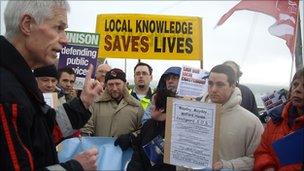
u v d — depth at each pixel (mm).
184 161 2480
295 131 2486
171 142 2518
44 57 1527
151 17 6363
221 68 3014
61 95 4949
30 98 1496
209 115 2391
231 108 3014
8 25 1505
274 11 5281
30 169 1352
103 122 4395
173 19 6336
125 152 3160
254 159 2852
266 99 3277
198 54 6305
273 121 2820
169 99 2523
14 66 1453
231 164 2787
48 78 3936
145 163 3111
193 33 6316
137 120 4359
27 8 1471
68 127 2000
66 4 1560
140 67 5820
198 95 4293
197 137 2432
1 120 1318
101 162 3031
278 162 2643
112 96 4461
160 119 3082
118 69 4570
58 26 1533
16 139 1332
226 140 2939
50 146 1575
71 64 5266
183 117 2475
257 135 2949
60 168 1438
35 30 1490
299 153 2346
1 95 1344
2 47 1454
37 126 1497
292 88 2721
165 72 4602
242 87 4496
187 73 4312
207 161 2400
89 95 2041
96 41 5320
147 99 5461
